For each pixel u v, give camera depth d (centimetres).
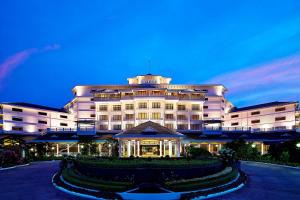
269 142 7375
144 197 2281
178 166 2880
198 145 8094
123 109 9188
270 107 9412
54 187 2902
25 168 4766
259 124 9781
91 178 2912
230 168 3659
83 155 6944
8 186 2992
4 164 4981
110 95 9369
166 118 9062
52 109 10712
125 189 2441
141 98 8825
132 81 11106
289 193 2616
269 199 2370
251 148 6500
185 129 9144
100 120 9338
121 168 2844
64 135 8306
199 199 2325
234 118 10700
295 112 8738
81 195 2444
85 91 10450
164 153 5572
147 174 2798
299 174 3897
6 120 9069
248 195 2517
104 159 3828
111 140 7125
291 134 7681
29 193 2614
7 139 6038
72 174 3192
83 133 8412
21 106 9475
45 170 4425
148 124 5000
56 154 7988
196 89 10175
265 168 4659
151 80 10806
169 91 9175
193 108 9381
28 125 9675
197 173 3014
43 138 8012
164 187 2450
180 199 2281
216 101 10344
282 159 5341
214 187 2662
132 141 5544
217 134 8281
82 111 10294
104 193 2364
